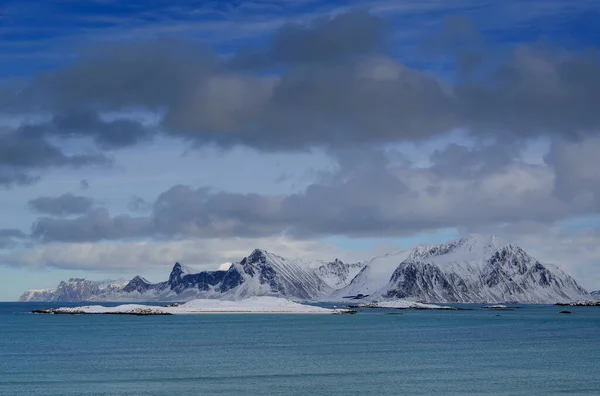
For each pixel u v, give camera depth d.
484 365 112.25
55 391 86.00
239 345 149.38
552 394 84.94
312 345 149.50
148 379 95.94
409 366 110.69
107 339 166.12
